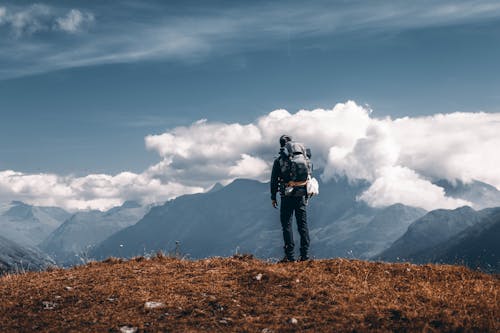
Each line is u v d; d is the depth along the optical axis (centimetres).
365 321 745
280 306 806
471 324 727
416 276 980
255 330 714
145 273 1006
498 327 717
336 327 723
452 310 782
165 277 969
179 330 719
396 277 973
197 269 1036
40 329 729
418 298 845
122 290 877
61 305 818
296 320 744
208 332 711
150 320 754
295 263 1081
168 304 811
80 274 1026
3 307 814
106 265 1146
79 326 735
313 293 851
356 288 891
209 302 818
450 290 898
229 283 916
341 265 1037
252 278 932
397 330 716
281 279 923
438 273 997
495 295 859
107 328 726
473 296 859
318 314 770
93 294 862
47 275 1045
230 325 736
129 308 799
